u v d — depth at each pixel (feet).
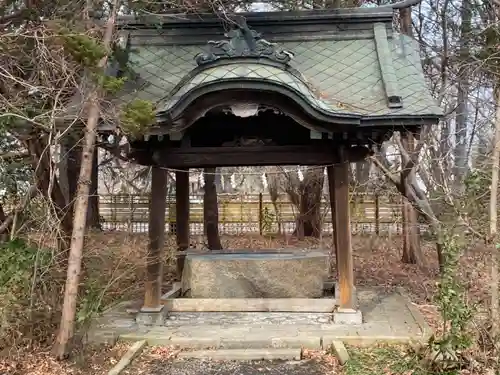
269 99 23.02
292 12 29.50
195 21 29.25
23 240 22.45
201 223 69.21
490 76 31.55
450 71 42.32
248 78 22.07
